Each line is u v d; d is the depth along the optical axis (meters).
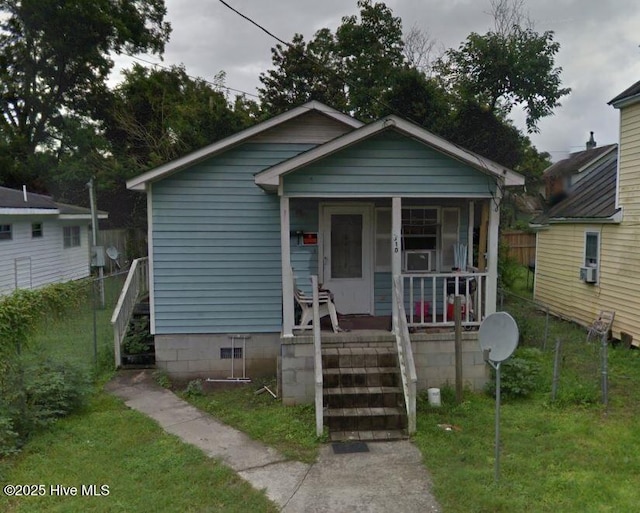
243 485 4.85
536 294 15.92
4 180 23.83
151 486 4.80
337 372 6.83
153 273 8.70
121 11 25.50
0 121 25.52
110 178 23.39
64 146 27.41
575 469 5.09
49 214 16.84
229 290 8.83
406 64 21.84
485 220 8.25
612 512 4.30
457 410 6.75
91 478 4.91
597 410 6.73
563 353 9.61
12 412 5.69
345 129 9.05
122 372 8.63
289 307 7.31
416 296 9.25
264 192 8.80
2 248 14.47
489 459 5.34
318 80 24.05
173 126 22.77
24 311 6.58
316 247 9.00
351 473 5.12
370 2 21.61
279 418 6.62
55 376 6.54
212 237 8.77
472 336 7.50
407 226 9.19
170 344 8.76
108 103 26.59
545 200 17.50
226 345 8.84
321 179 7.32
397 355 7.04
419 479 4.97
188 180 8.68
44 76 26.23
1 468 5.00
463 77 18.78
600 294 11.99
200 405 7.23
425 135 7.21
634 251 10.60
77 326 10.48
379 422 6.24
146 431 6.14
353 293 9.12
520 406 6.91
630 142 10.69
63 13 23.36
